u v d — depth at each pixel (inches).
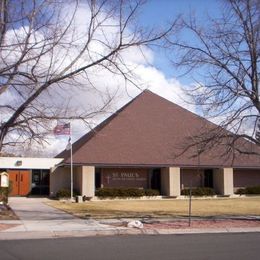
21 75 731.4
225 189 1809.8
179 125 1888.5
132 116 1871.3
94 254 504.4
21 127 774.5
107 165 1685.5
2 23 713.0
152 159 1747.0
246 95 829.2
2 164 1763.0
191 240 630.5
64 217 938.1
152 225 796.0
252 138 847.1
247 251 526.3
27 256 493.7
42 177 1822.1
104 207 1272.1
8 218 898.1
